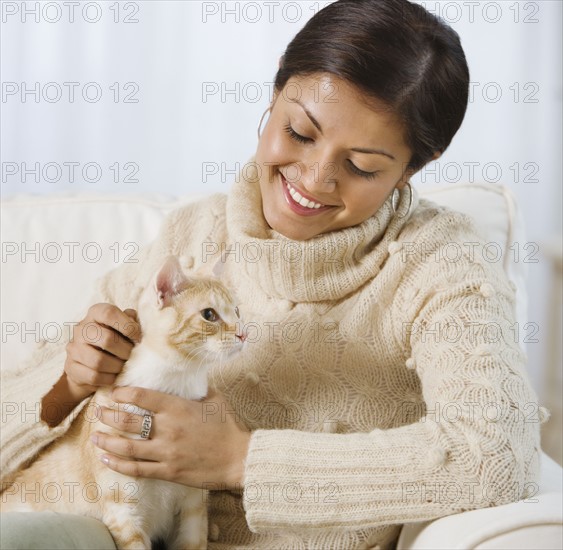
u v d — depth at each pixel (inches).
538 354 99.4
